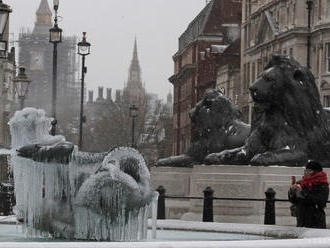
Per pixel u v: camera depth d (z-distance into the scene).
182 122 167.12
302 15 91.50
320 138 26.62
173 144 174.00
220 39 150.75
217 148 31.61
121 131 139.50
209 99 32.19
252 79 108.50
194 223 17.09
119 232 14.24
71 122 141.12
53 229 14.44
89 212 14.20
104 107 164.38
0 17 34.34
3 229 16.67
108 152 14.27
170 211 32.38
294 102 26.36
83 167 14.27
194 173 27.06
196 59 153.75
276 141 26.34
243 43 114.81
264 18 102.06
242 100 112.81
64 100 149.38
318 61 87.88
